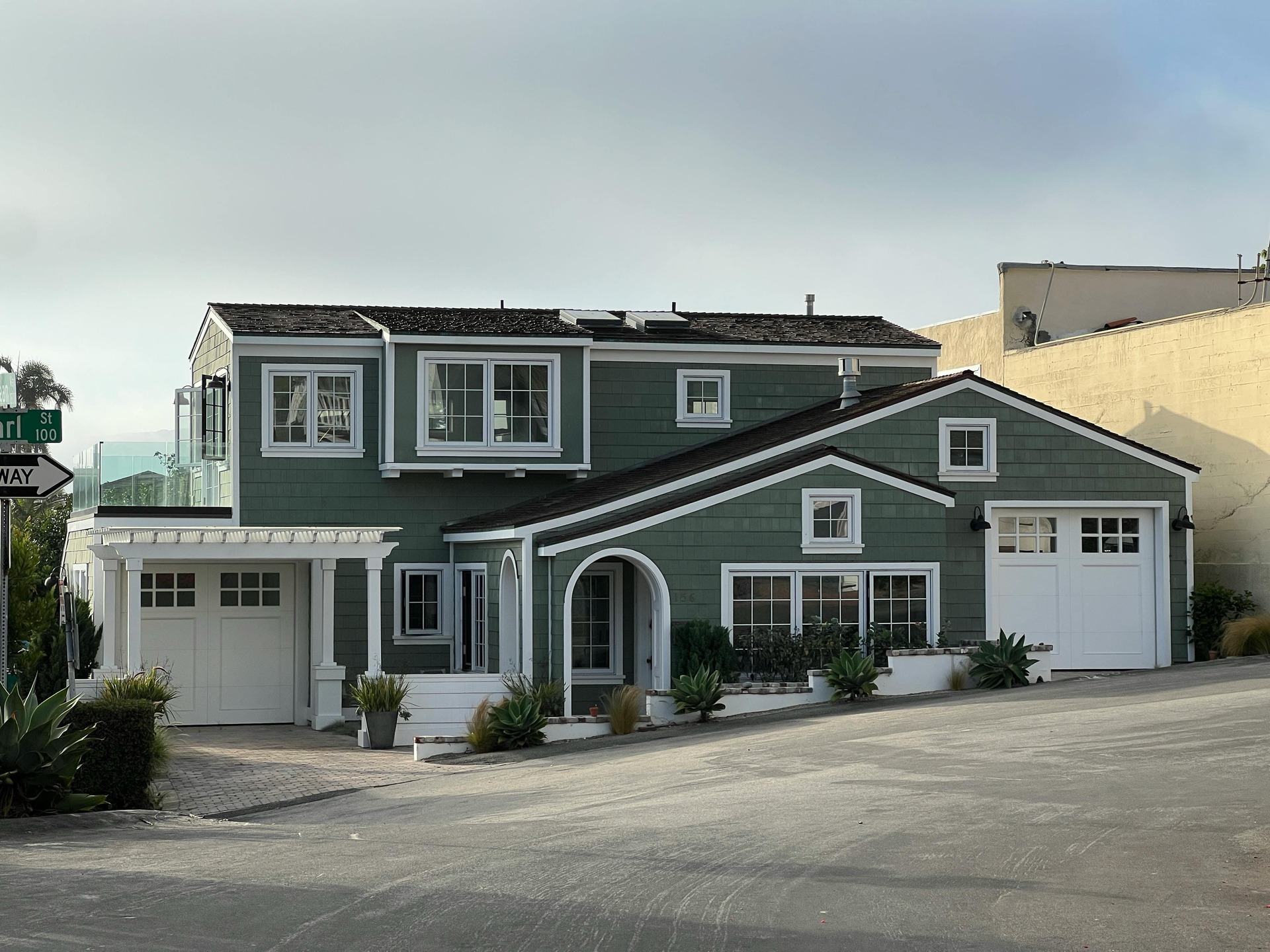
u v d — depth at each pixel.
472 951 7.31
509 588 23.11
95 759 14.02
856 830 10.87
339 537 22.77
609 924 7.88
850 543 22.91
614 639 24.44
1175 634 24.77
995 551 24.30
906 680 21.50
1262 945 7.36
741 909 8.23
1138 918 7.91
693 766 15.64
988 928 7.71
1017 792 12.42
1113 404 28.89
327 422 25.62
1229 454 25.78
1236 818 10.80
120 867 10.10
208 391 25.97
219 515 25.17
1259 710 16.75
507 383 25.75
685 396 27.59
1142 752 14.32
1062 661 24.45
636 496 22.78
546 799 14.02
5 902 8.70
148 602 24.42
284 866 9.97
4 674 13.61
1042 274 34.06
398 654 25.66
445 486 26.02
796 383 28.14
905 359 28.61
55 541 41.28
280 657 24.91
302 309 27.34
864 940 7.47
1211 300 35.09
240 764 18.69
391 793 15.73
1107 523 24.80
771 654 22.19
